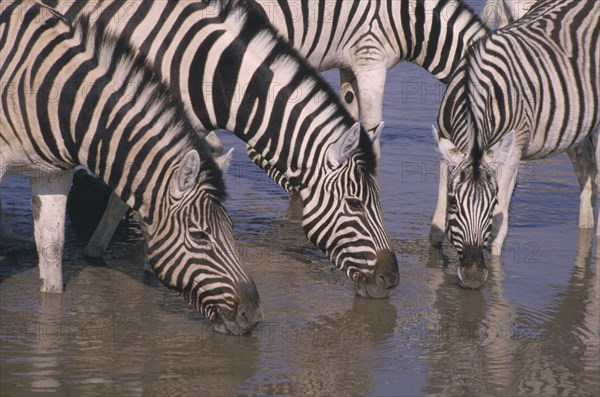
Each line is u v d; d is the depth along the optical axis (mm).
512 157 12922
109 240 12844
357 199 10891
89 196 14445
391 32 14516
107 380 9109
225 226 9531
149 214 9625
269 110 10922
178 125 9602
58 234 11219
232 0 11242
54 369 9312
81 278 11945
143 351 9789
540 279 12320
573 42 13578
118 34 10281
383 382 9250
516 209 15305
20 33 10156
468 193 11469
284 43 11109
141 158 9586
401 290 11812
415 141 18719
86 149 9867
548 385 9273
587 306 11414
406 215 14820
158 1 11250
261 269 12422
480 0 23219
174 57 11188
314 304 11281
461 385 9227
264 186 16344
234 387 9023
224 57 11055
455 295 11695
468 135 12023
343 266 11219
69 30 10102
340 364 9633
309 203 11047
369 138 10992
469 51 12680
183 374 9273
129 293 11492
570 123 13406
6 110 10148
